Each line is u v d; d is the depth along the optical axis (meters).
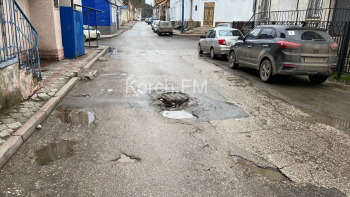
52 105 5.24
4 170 3.15
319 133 4.36
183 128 4.47
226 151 3.72
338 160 3.53
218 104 5.78
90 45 17.62
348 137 4.22
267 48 7.73
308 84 7.88
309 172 3.24
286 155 3.63
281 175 3.18
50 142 3.89
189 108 5.50
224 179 3.07
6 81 4.70
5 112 4.68
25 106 5.09
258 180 3.06
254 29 9.06
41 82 6.49
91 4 29.19
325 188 2.94
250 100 6.12
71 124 4.55
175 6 42.69
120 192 2.79
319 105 5.84
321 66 7.04
